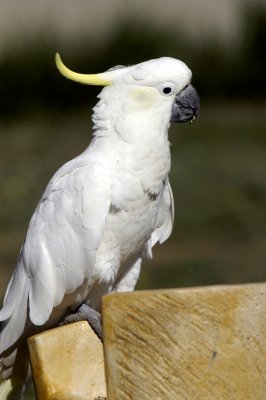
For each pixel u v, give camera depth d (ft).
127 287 22.40
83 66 90.33
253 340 13.61
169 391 13.42
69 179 20.06
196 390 13.46
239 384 13.58
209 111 88.58
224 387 13.52
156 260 47.91
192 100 20.22
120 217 20.17
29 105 92.38
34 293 19.66
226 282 44.37
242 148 71.92
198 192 59.16
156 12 99.04
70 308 20.77
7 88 92.99
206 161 67.21
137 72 19.83
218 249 49.85
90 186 19.66
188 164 66.23
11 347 20.15
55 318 20.81
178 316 13.41
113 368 13.50
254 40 96.48
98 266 20.47
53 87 93.61
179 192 59.06
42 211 20.30
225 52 96.48
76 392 15.79
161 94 19.85
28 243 20.13
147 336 13.41
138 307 13.41
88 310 20.57
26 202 59.06
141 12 95.81
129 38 91.50
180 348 13.42
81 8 99.55
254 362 13.61
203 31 97.96
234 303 13.55
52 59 94.02
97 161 19.89
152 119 19.93
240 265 46.85
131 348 13.44
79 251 19.72
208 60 95.45
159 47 91.81
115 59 90.12
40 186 62.64
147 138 19.88
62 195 20.04
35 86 93.56
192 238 51.98
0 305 40.19
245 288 13.58
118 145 19.93
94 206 19.58
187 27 98.37
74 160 20.52
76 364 15.99
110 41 91.50
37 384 15.74
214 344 13.48
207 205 56.75
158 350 13.39
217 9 102.63
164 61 19.98
